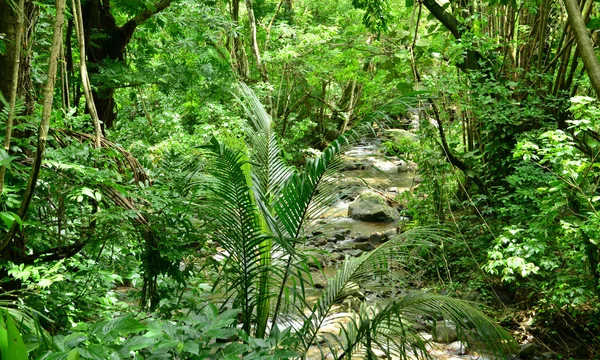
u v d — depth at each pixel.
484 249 6.27
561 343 5.05
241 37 12.71
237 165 2.85
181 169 3.46
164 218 3.02
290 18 15.59
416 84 6.68
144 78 6.68
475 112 6.59
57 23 2.11
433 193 7.38
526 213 5.76
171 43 7.76
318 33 12.52
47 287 3.15
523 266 4.75
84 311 3.24
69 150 2.80
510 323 5.45
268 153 3.56
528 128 6.69
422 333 5.21
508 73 7.10
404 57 6.72
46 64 4.85
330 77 13.59
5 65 2.84
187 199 3.06
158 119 9.37
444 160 7.18
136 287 4.18
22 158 2.82
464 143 7.88
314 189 2.95
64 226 2.90
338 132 15.77
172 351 2.34
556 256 5.44
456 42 6.74
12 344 1.44
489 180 7.00
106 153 2.95
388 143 7.34
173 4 7.67
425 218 7.60
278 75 13.89
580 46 2.93
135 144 6.64
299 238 2.97
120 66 6.58
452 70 7.04
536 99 6.44
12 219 2.04
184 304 3.34
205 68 7.40
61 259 3.10
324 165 2.89
